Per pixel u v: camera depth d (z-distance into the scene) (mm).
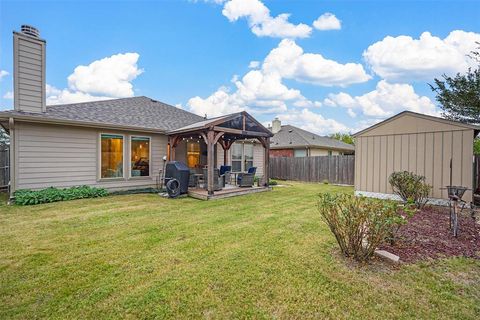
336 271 3225
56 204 7293
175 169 8914
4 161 10367
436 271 3256
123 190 9648
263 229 4957
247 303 2562
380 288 2850
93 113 9727
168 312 2418
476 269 3311
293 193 10031
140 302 2557
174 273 3141
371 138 8859
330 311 2451
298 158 15844
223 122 8750
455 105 11672
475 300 2639
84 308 2473
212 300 2598
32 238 4391
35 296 2666
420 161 7711
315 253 3770
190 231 4820
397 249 3928
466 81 11031
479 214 6320
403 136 8094
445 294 2738
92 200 8008
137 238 4418
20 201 7035
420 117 7727
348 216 3510
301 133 21656
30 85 7816
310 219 5742
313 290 2793
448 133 7188
